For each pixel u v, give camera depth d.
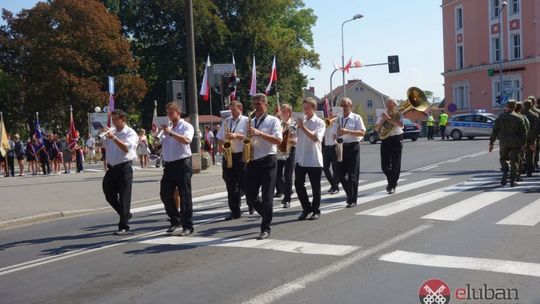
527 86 46.59
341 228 8.11
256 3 49.03
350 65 37.41
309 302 5.00
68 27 43.78
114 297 5.43
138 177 17.80
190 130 8.24
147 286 5.72
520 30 46.94
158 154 25.56
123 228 8.76
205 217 9.91
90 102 43.00
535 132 13.18
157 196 13.24
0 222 10.14
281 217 9.34
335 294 5.20
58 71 42.44
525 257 6.17
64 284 5.99
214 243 7.54
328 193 12.23
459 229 7.71
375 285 5.41
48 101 43.12
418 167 17.62
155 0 47.47
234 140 9.28
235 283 5.65
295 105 54.22
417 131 36.22
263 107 7.77
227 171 9.45
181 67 48.38
